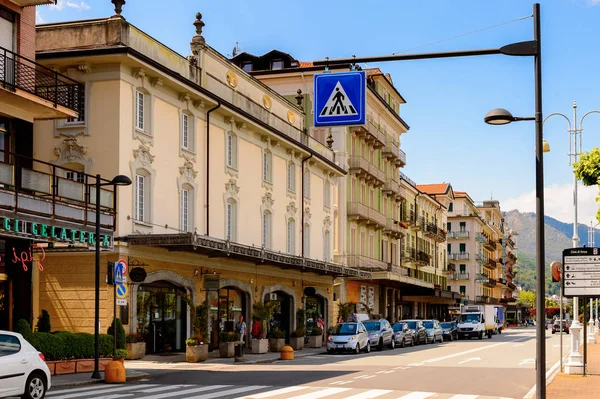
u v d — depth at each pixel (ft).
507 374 79.61
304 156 153.48
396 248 239.91
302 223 153.07
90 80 95.14
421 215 275.80
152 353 99.91
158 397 55.11
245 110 127.54
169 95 105.29
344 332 123.85
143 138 98.58
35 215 69.87
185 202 109.70
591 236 205.16
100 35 94.89
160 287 102.58
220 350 104.99
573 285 67.77
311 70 187.32
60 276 92.43
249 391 59.93
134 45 96.89
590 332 208.54
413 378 73.92
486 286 421.18
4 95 71.72
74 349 75.77
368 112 204.54
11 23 75.97
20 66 75.61
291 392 59.41
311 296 159.43
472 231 389.80
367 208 201.26
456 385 66.80
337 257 184.75
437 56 40.68
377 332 135.44
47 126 96.27
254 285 129.49
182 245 93.50
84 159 94.27
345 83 42.60
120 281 73.61
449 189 331.16
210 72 116.88
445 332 192.34
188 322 107.65
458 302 317.22
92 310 90.84
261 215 133.90
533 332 307.58
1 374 49.57
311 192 160.15
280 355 109.19
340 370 84.64
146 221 99.19
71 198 75.82
